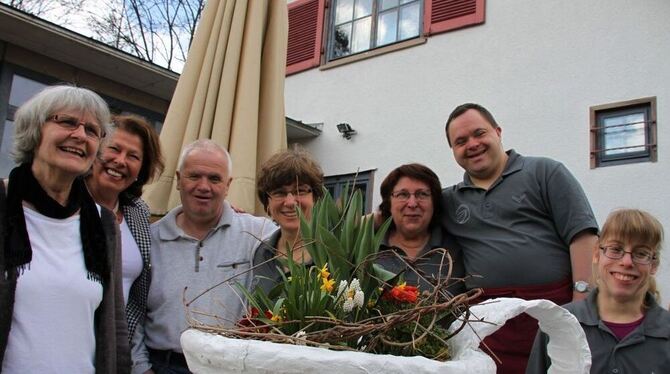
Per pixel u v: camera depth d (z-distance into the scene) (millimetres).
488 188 2072
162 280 1989
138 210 2115
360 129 6352
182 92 2660
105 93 5012
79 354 1448
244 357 789
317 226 1110
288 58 7266
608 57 4750
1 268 1350
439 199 2115
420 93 5930
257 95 2641
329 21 7047
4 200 1426
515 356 1854
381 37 6531
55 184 1520
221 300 1918
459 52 5703
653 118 4438
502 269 1937
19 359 1346
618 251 1719
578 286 1862
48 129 1475
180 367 1886
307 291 984
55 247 1477
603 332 1712
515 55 5301
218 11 2805
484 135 2076
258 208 2646
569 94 4910
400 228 2070
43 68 4625
